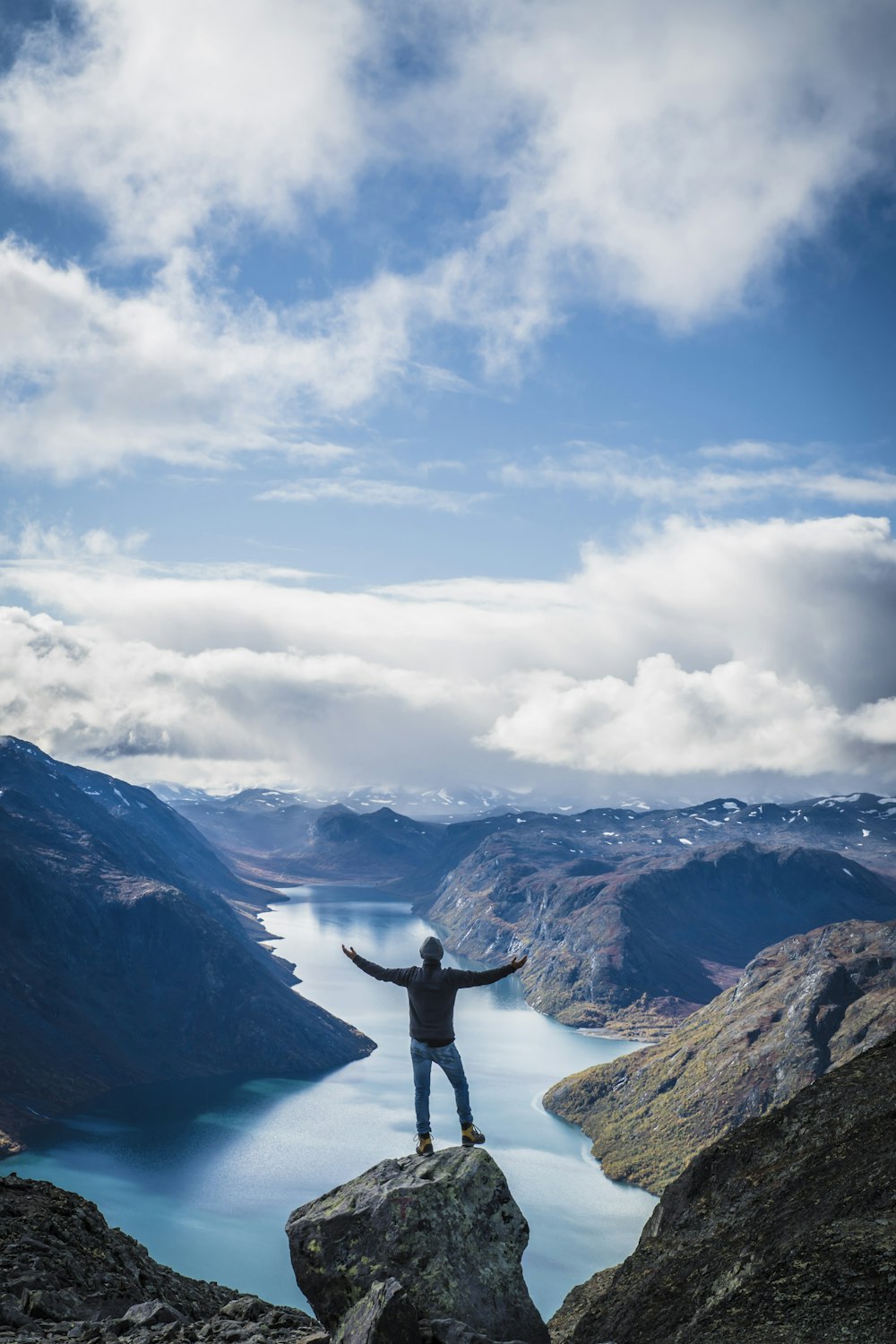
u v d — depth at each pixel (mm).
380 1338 16375
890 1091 68062
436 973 19500
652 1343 44719
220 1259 179625
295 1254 18984
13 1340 20328
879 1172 49875
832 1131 66812
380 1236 18281
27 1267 24562
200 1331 20859
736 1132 75250
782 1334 25562
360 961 19953
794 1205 53250
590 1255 188875
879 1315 24500
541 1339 17828
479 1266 18062
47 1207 29578
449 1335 16359
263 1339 20000
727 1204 66625
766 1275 29781
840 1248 29078
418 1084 19734
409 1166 19531
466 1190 18719
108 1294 25062
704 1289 47906
